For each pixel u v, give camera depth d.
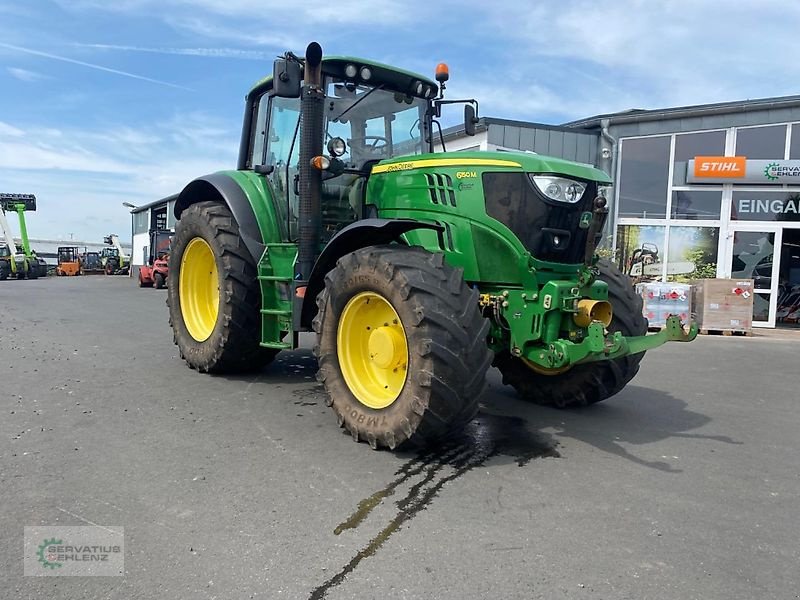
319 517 2.82
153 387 5.21
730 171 12.38
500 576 2.36
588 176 4.08
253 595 2.21
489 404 5.01
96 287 21.81
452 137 13.59
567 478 3.39
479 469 3.49
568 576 2.38
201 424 4.19
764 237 12.54
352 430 3.86
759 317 12.66
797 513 3.03
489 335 4.11
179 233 6.02
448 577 2.35
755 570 2.46
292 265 4.92
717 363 7.51
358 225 3.92
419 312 3.42
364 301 3.92
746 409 5.13
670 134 12.90
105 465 3.41
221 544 2.57
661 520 2.90
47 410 4.45
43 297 15.66
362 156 5.17
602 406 5.07
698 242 12.94
